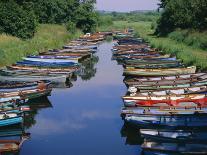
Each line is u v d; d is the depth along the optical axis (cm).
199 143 1753
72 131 2294
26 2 6347
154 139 1788
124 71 3669
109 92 3219
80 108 2748
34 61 4169
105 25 11338
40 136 2212
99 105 2816
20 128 2234
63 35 6888
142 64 4047
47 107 2795
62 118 2539
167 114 2116
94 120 2491
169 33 6944
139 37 7700
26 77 3469
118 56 4997
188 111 2189
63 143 2103
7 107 2375
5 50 4309
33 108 2772
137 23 13375
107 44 7350
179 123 2097
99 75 4050
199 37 5200
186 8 6581
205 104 2334
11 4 5534
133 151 1991
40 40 5719
